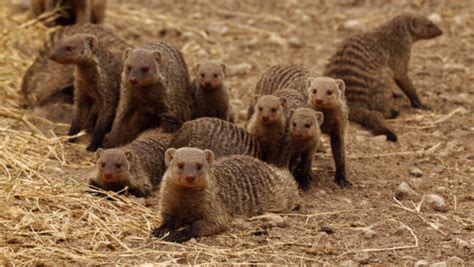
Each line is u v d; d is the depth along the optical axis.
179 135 28.98
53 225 24.39
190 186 23.88
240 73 41.06
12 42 41.81
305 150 28.69
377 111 36.22
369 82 36.38
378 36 37.53
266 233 24.75
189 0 52.16
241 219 25.69
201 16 49.09
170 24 47.38
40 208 25.48
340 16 49.53
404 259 23.17
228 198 25.58
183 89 33.00
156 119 32.62
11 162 28.80
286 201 26.88
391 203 27.53
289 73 33.25
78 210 25.45
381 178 30.14
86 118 33.44
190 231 24.20
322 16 49.78
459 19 47.88
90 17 43.31
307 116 28.09
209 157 24.72
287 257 23.23
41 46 40.88
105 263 22.70
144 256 23.09
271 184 26.78
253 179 26.45
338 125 29.88
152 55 30.84
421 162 31.80
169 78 31.84
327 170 31.06
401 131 35.25
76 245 23.69
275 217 25.70
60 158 30.69
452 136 34.44
